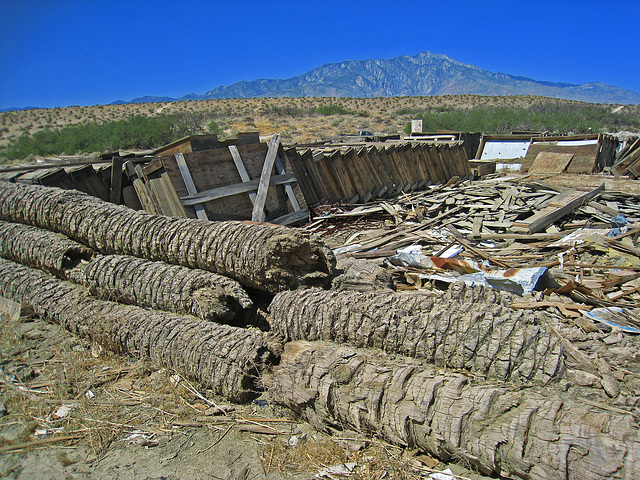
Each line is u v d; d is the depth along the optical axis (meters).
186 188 7.88
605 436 2.45
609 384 3.13
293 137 35.66
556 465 2.45
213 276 4.68
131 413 3.87
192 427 3.66
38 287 5.79
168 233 5.32
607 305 5.06
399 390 3.09
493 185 11.98
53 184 7.80
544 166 15.38
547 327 4.39
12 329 5.41
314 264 4.56
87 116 50.59
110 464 3.30
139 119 32.81
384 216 9.91
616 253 6.73
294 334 4.05
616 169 15.55
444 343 3.33
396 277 6.10
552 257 6.80
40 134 31.14
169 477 3.13
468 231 8.56
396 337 3.48
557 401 2.75
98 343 4.90
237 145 8.86
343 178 10.96
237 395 3.81
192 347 4.09
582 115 42.22
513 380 3.12
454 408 2.87
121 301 5.29
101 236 5.89
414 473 2.93
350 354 3.45
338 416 3.30
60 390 4.18
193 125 37.22
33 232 6.47
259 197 8.87
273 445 3.35
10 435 3.68
